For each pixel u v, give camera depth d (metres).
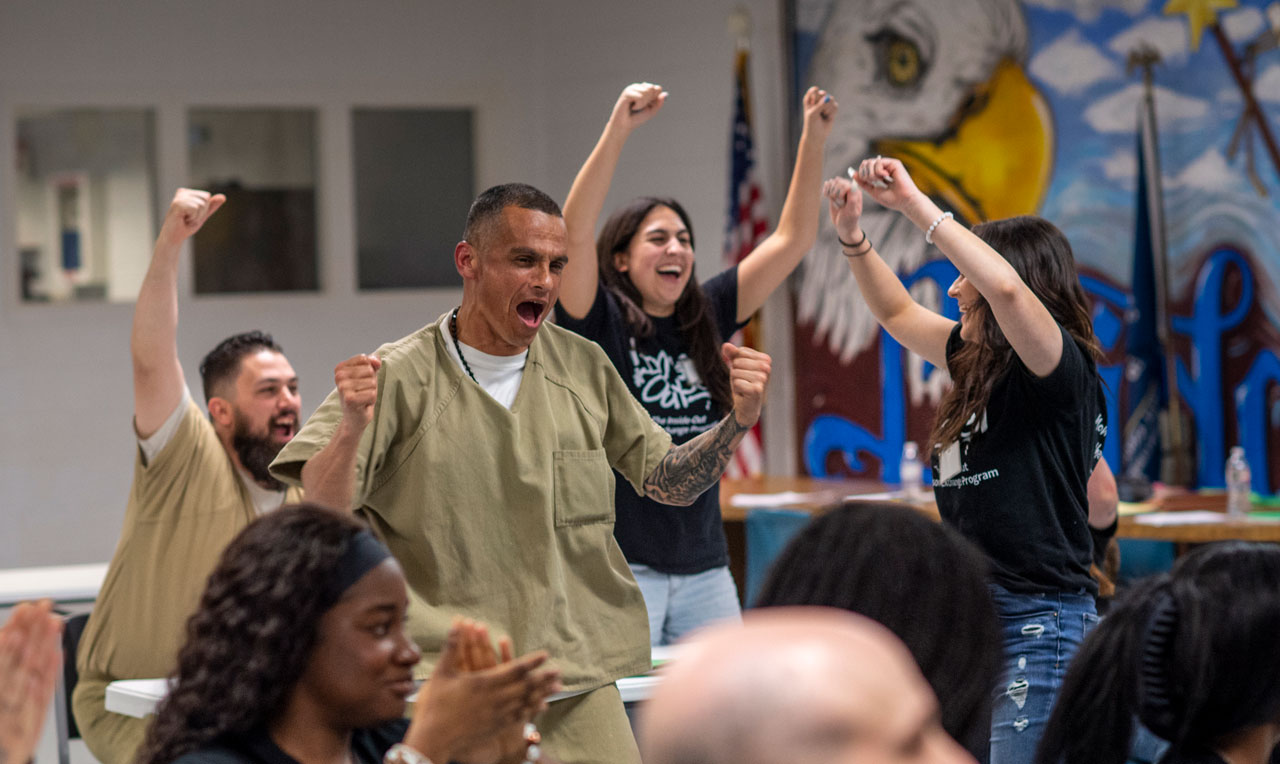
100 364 9.98
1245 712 2.12
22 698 1.60
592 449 3.21
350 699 1.96
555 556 3.08
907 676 0.65
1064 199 8.02
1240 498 6.42
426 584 3.03
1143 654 2.19
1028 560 3.31
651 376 4.58
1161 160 7.67
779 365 9.17
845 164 8.85
